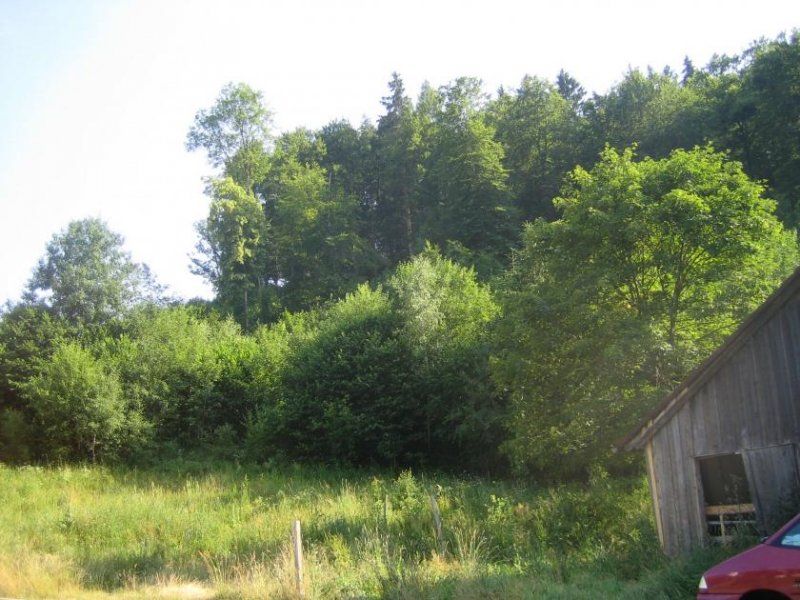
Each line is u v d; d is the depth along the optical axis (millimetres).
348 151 78812
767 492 12203
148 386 34781
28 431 32281
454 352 30547
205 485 25734
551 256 23438
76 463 31406
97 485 26562
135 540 17953
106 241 46125
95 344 38656
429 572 11656
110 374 33625
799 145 47094
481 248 53938
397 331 32719
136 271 46562
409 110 73000
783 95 47625
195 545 17203
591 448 21406
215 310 56281
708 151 22672
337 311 37938
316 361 33125
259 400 36406
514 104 66750
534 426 22344
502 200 55094
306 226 63125
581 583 10953
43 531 18453
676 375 19844
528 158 63906
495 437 28812
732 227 20125
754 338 12719
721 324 20859
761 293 20312
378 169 76000
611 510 15586
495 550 14484
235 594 11820
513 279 26516
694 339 21094
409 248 66125
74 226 45625
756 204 20922
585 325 21375
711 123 52312
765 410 12430
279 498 22719
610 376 20062
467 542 14562
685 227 20031
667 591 9625
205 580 13961
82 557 15977
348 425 30250
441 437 30375
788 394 12234
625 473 22234
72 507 20562
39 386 32438
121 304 44312
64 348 33438
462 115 65125
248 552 16094
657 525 13164
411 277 33531
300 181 65188
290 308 58469
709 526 12930
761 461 12344
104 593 12984
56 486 26094
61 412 31469
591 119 59812
